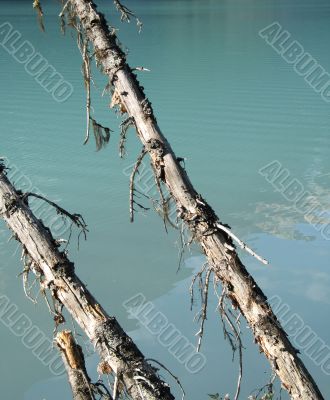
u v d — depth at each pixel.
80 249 19.83
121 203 23.14
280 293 16.97
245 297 7.11
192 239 7.19
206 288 7.27
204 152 29.52
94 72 43.91
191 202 7.05
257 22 81.12
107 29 7.25
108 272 18.33
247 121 34.22
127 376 5.71
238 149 29.81
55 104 37.94
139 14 97.00
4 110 37.34
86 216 22.25
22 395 13.32
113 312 16.25
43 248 5.73
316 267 18.39
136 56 56.34
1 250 19.33
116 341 5.73
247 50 58.09
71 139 31.20
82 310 5.78
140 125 7.13
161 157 7.04
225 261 7.08
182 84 43.81
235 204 23.86
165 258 18.94
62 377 13.80
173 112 36.44
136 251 19.50
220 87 42.53
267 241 20.47
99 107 36.78
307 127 32.56
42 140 31.25
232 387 13.01
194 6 113.94
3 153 29.41
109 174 26.17
